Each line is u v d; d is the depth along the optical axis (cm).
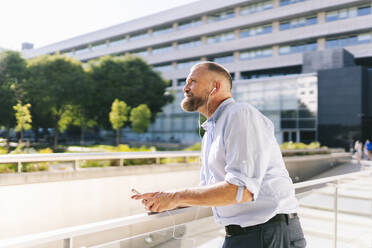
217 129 119
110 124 3741
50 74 3080
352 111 2802
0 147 2248
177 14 4744
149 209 108
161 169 666
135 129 3091
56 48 6681
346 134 2823
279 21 3909
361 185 287
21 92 2975
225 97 127
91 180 541
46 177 483
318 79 2956
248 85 3269
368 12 3328
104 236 100
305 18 3722
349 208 264
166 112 4016
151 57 5162
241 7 4178
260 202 116
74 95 3075
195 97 127
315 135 2981
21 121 2408
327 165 1385
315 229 220
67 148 2712
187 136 3778
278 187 118
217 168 117
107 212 561
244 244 117
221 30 4338
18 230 446
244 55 4212
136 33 5397
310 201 216
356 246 263
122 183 589
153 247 113
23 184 458
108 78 3500
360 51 3375
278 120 3092
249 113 109
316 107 2925
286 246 118
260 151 107
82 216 524
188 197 104
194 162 779
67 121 3447
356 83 2795
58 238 87
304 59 3192
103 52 5862
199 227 129
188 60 4797
